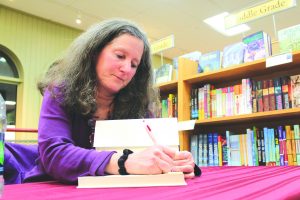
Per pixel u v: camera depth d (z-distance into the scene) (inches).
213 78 82.4
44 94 32.5
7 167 36.4
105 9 162.6
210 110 79.7
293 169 40.7
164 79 90.7
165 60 241.0
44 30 178.1
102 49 34.4
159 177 22.3
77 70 33.8
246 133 79.8
